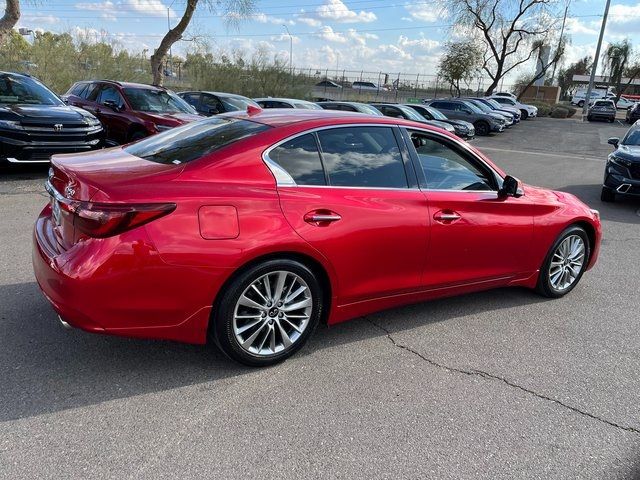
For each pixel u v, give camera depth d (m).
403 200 3.64
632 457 2.72
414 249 3.72
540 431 2.90
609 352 3.89
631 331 4.29
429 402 3.10
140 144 3.77
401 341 3.86
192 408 2.90
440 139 4.02
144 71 25.61
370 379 3.31
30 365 3.21
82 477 2.35
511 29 42.75
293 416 2.88
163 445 2.59
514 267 4.45
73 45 22.94
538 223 4.47
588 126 36.66
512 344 3.93
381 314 4.34
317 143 3.44
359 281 3.54
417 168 3.83
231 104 14.29
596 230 5.00
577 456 2.71
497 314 4.48
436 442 2.74
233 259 2.97
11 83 9.17
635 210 9.77
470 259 4.09
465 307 4.60
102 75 23.20
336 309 3.53
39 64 21.25
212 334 3.17
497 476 2.53
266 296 3.23
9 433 2.60
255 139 3.25
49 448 2.52
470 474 2.53
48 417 2.74
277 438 2.69
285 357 3.41
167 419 2.79
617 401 3.24
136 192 2.81
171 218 2.83
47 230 3.30
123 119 10.59
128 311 2.84
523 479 2.52
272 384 3.18
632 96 82.81
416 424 2.88
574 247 4.91
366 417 2.91
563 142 24.64
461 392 3.23
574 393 3.30
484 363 3.61
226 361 3.41
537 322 4.36
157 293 2.86
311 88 32.78
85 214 2.76
